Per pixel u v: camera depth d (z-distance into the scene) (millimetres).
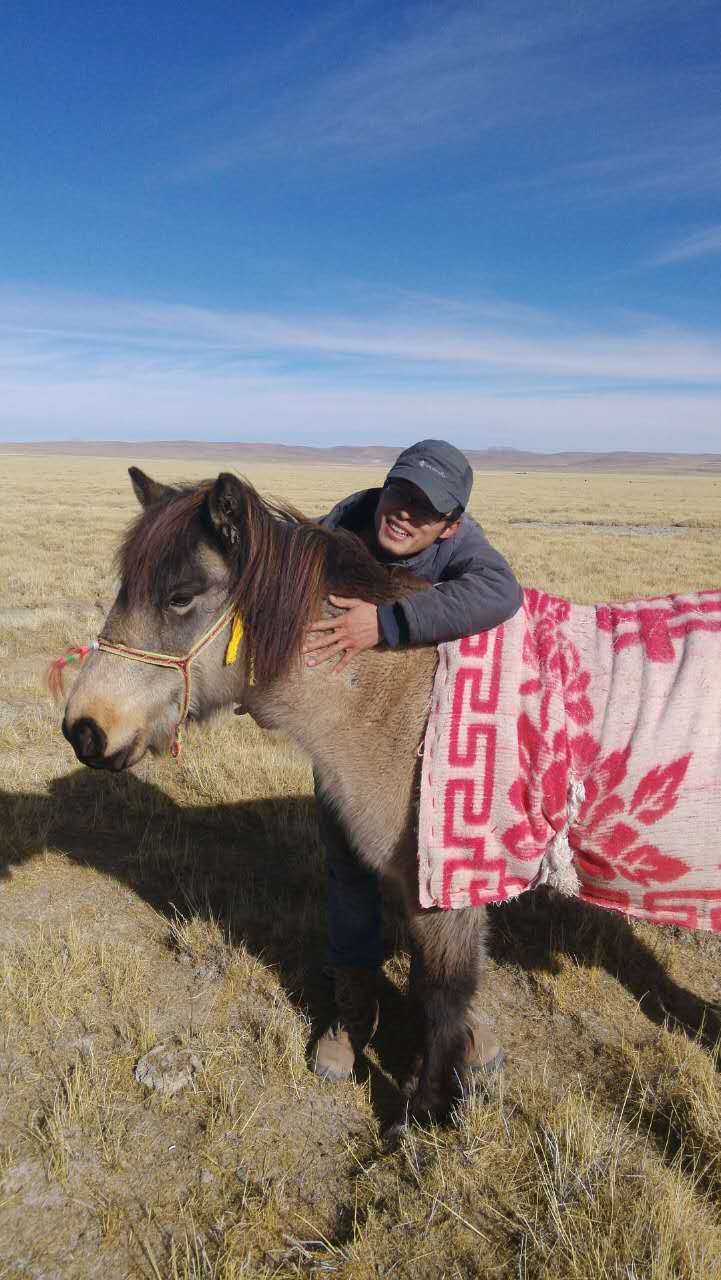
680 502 57188
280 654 2543
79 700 2553
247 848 5016
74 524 27047
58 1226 2445
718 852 2473
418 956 2779
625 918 4254
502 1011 3555
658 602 2775
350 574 2594
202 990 3588
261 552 2508
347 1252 2330
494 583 2539
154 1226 2451
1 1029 3268
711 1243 2291
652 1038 3367
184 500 2588
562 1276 2273
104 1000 3484
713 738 2443
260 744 6699
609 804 2471
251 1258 2344
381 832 2693
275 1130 2852
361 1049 3236
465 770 2482
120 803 5539
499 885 2570
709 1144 2725
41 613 11133
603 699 2510
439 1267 2320
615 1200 2449
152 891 4441
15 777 5797
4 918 4066
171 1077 3002
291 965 3816
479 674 2514
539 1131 2795
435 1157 2643
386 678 2643
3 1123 2820
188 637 2572
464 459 2729
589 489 82688
